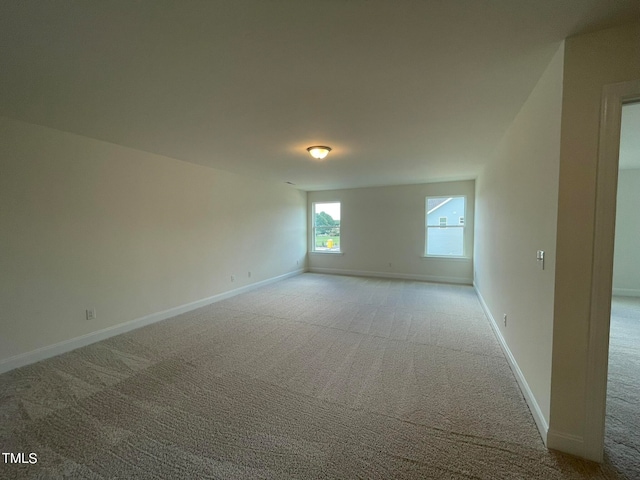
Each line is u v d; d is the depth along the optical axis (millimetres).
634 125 2637
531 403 1876
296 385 2229
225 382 2273
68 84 1888
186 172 4207
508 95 2062
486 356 2707
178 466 1474
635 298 4594
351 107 2281
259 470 1447
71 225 2887
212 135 2965
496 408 1925
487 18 1291
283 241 6633
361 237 7039
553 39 1440
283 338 3176
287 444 1622
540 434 1670
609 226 1379
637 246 4684
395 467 1458
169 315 3922
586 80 1395
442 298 4879
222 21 1304
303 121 2586
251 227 5570
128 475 1422
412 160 4105
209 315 4012
